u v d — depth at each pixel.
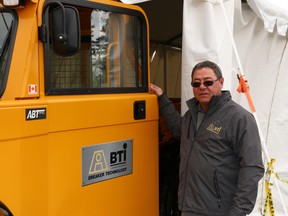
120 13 3.53
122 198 3.49
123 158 3.47
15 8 2.91
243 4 4.36
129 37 3.63
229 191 3.27
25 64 2.83
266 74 4.39
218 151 3.25
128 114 3.49
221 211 3.26
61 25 2.78
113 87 3.47
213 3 3.84
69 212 3.06
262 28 4.40
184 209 3.40
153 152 3.76
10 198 2.62
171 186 4.38
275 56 4.34
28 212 2.74
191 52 3.83
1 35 3.00
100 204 3.30
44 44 2.93
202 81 3.31
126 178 3.51
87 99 3.15
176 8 5.16
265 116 4.38
